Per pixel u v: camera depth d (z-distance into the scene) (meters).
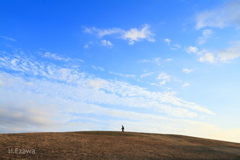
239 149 36.12
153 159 23.66
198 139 46.38
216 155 28.61
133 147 29.36
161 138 42.34
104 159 21.62
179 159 24.73
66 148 24.70
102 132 45.69
